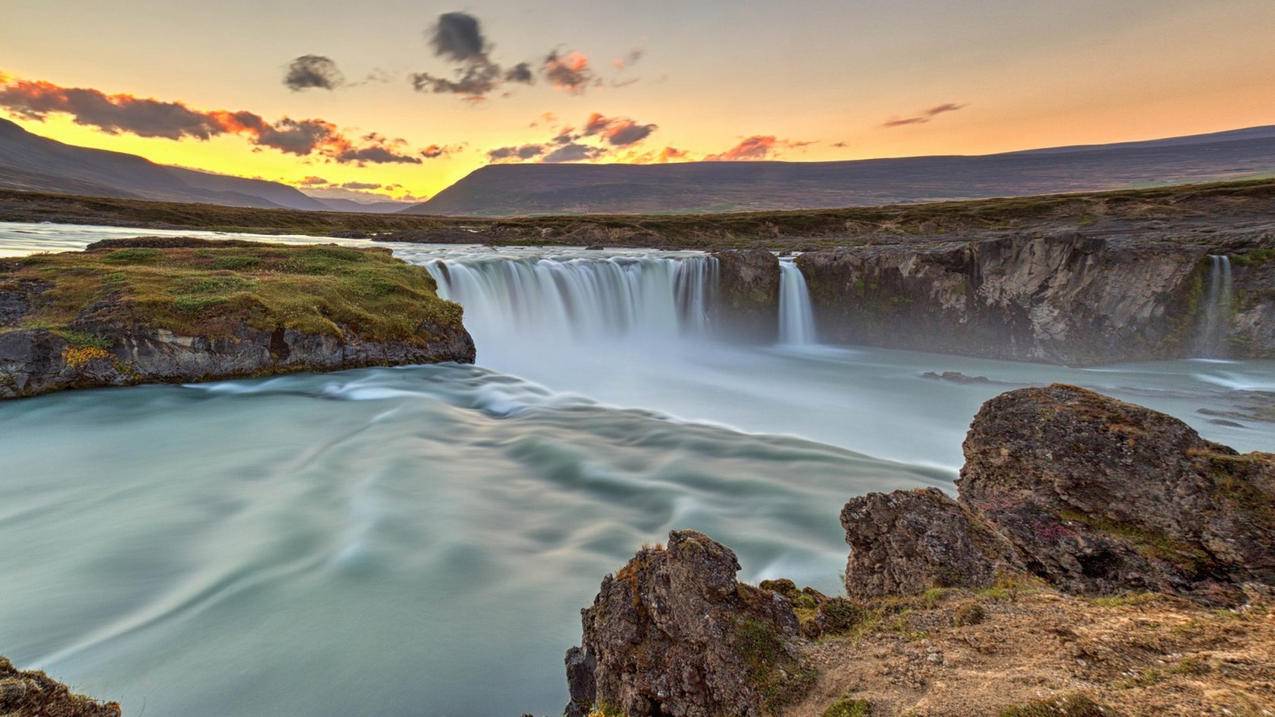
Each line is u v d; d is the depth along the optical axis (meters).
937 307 41.44
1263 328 35.16
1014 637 4.73
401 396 22.88
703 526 13.18
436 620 9.73
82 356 20.50
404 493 14.75
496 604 10.22
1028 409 8.14
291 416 20.19
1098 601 5.41
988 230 71.62
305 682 8.27
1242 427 22.34
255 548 11.95
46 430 17.94
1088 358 36.81
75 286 24.81
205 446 17.47
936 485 15.62
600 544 12.51
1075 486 7.19
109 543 12.09
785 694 4.46
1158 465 6.83
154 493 14.45
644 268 44.38
